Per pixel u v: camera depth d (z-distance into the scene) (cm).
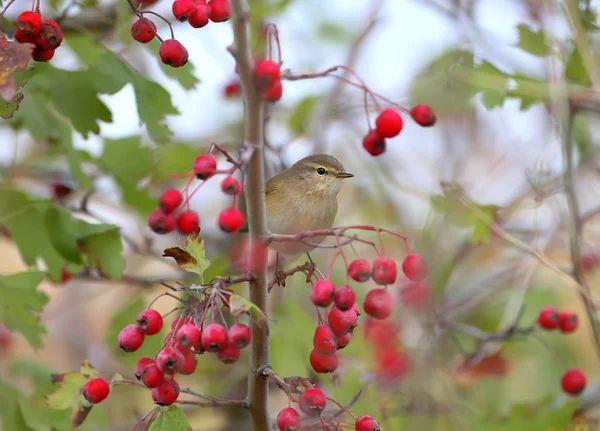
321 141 1329
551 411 962
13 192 844
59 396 605
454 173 1170
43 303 819
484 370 1159
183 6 564
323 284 549
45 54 589
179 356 535
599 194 1178
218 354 538
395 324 1123
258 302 595
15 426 808
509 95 946
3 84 540
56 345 1399
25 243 842
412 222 1302
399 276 1206
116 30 865
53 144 1006
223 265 787
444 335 1125
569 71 980
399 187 1177
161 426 601
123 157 1042
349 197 1420
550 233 1096
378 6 1369
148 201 1048
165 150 1151
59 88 839
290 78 584
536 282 1268
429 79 1103
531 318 1235
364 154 1373
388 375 1074
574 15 906
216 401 613
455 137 1198
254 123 549
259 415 629
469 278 1352
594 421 955
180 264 579
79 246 873
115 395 1261
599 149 1212
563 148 955
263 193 573
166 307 1395
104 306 1438
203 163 531
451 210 970
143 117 827
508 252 1326
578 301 1342
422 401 1060
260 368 612
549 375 1287
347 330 573
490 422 984
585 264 1190
